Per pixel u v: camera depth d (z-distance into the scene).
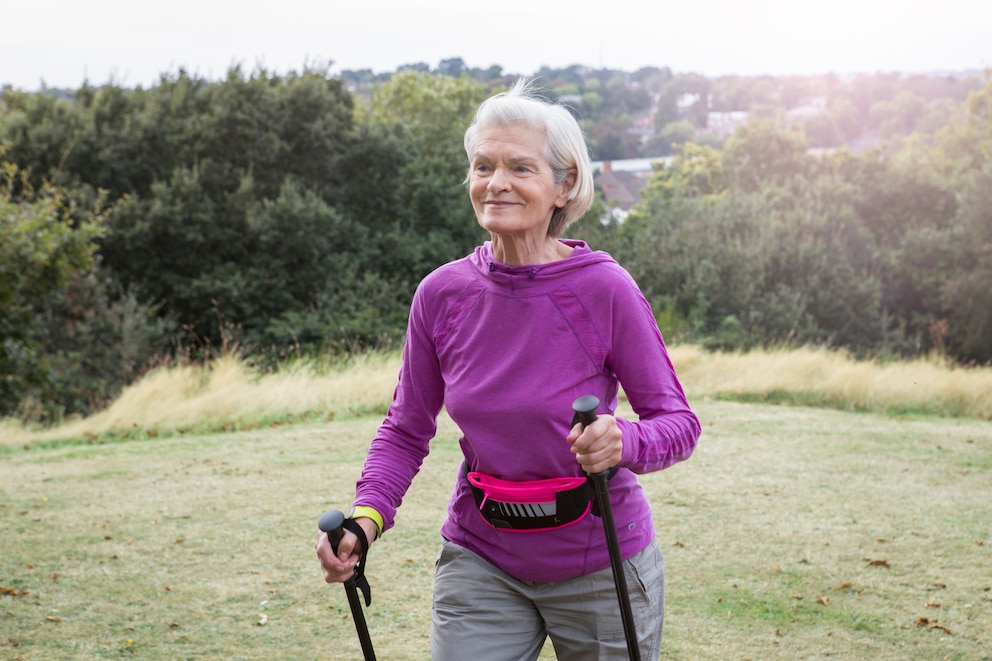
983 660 3.63
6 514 5.62
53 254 12.35
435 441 7.35
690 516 5.42
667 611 4.11
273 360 17.19
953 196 27.30
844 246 22.53
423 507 5.65
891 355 19.78
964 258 24.73
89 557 4.86
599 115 69.88
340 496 5.96
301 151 21.00
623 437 1.85
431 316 2.11
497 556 2.08
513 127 2.02
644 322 2.00
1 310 11.78
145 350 15.48
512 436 1.99
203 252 19.03
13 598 4.29
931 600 4.21
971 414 9.04
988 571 4.55
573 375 1.97
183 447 7.44
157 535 5.21
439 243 21.44
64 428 8.63
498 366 2.00
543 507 1.98
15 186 18.39
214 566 4.73
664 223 22.39
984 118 37.50
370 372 9.89
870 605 4.16
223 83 20.61
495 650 2.09
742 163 32.84
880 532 5.14
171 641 3.88
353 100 23.03
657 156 65.94
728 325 18.25
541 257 2.08
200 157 19.97
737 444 7.22
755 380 9.70
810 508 5.57
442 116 28.84
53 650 3.78
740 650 3.74
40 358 13.10
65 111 19.48
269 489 6.12
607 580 2.03
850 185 26.11
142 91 20.69
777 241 21.48
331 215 19.45
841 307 21.05
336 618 4.12
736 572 4.55
